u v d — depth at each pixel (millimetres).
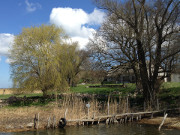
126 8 25594
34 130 16984
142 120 21250
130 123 20141
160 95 29641
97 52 25328
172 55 24109
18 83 28578
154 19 24750
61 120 18062
